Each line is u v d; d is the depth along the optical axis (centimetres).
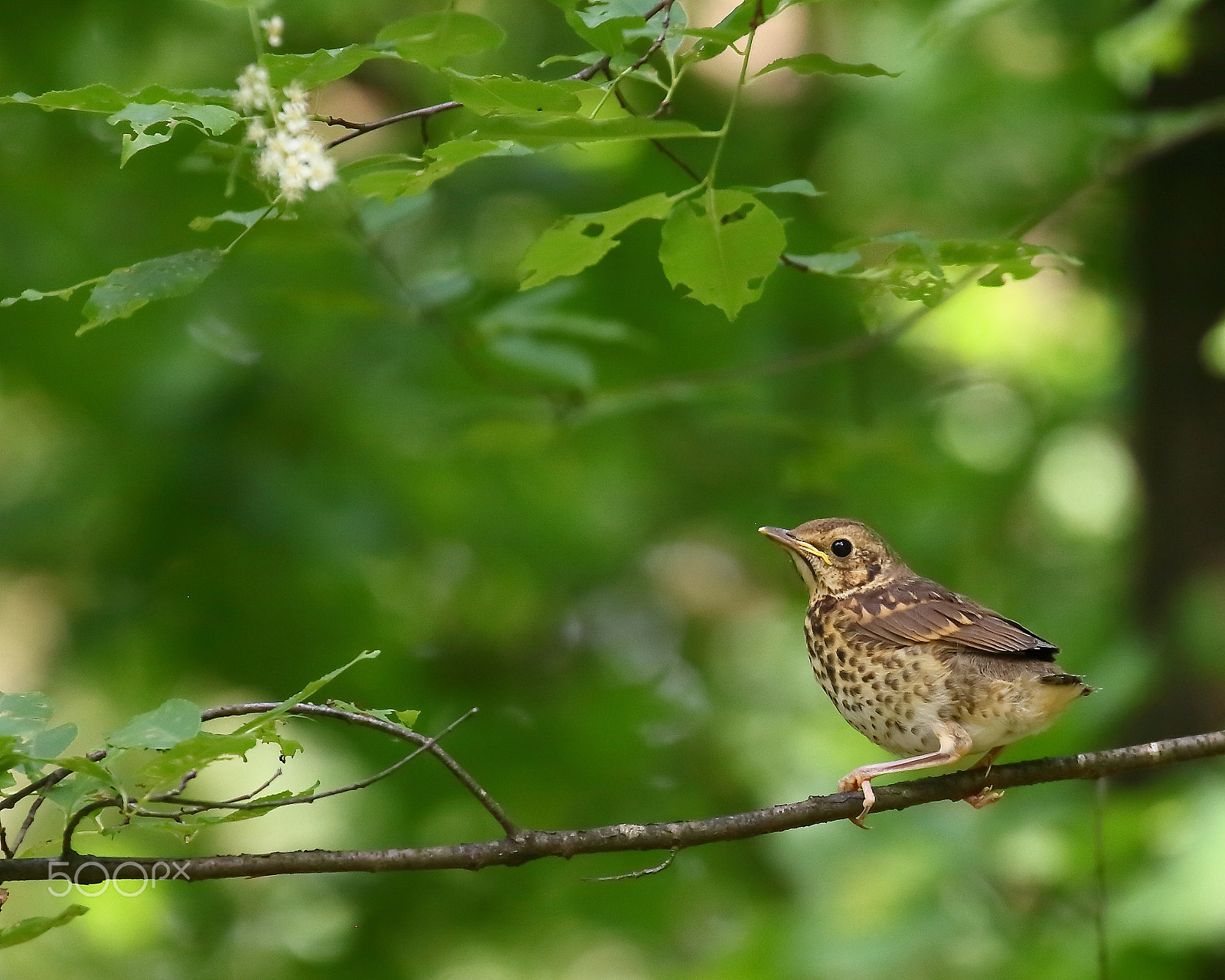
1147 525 1258
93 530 1319
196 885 1411
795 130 1552
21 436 1509
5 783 488
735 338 1474
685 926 1495
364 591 1381
